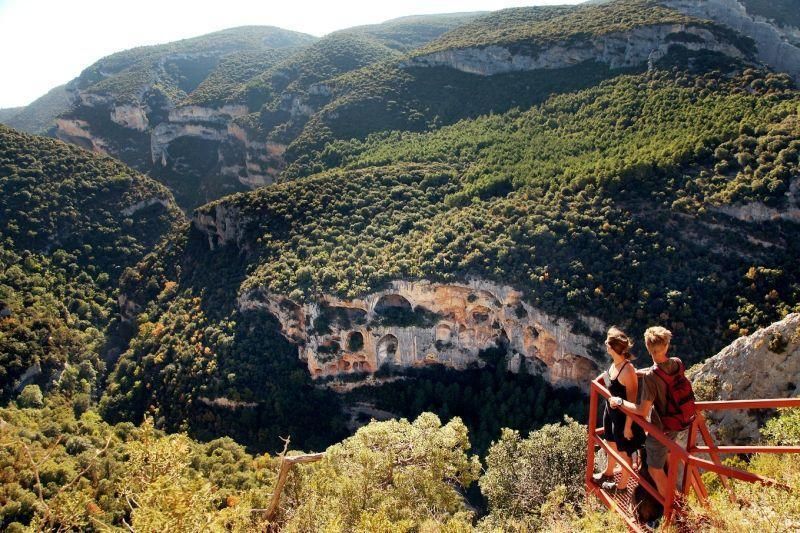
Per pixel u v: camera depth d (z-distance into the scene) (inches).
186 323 3454.7
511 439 1568.7
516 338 2805.1
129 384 3289.9
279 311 3095.5
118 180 5369.1
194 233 4232.3
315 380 3026.6
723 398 1161.4
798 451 380.5
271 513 1175.0
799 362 1076.5
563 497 1003.9
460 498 1503.4
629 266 2551.7
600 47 4630.9
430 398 2883.9
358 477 1164.5
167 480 746.2
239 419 2878.9
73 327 4013.3
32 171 5034.5
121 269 4852.4
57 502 818.2
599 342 2496.3
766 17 4758.9
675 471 401.1
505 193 3361.2
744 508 456.1
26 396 3061.0
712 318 2310.5
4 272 4124.0
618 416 468.8
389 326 2925.7
